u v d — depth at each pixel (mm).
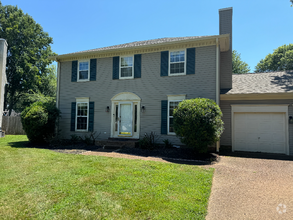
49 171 5422
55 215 3137
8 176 5000
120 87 11367
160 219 2982
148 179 4730
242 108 10094
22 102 27906
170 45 10297
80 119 12172
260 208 3416
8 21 24688
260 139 9773
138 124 10781
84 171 5391
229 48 11430
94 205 3428
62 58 12711
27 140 12602
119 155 7895
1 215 3146
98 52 11594
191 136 7543
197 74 9875
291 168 6109
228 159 7594
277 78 11359
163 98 10422
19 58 24703
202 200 3654
